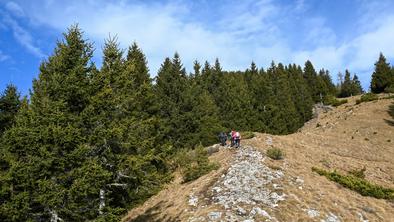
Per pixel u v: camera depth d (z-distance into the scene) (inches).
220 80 2977.4
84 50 714.8
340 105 3599.9
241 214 847.1
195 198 984.9
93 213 647.8
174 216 930.7
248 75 4119.1
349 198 1030.4
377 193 1085.8
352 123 2385.6
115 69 872.3
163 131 1321.4
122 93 829.8
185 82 1734.7
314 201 944.3
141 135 836.0
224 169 1134.4
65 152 607.2
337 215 903.7
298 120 2849.4
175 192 1098.1
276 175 1061.1
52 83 645.9
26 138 592.7
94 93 696.4
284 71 4564.5
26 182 578.6
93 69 718.5
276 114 2443.4
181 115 1593.3
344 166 1396.4
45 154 587.2
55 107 622.2
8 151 614.5
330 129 2370.8
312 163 1342.3
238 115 2191.2
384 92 3464.6
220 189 986.7
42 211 620.1
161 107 1562.5
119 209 670.5
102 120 687.1
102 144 685.9
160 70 1718.8
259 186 980.6
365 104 2837.1
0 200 587.2
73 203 602.2
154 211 1016.2
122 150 745.0
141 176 747.4
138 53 1505.9
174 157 1309.1
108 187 730.2
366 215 935.7
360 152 1808.6
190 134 1585.9
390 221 931.3
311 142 2009.1
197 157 1237.7
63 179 612.7
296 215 864.3
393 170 1461.6
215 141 1648.6
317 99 4116.6
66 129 602.2
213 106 2071.9
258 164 1139.9
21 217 573.3
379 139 2020.2
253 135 1616.6
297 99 3287.4
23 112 653.3
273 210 867.4
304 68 4744.1
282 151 1391.5
